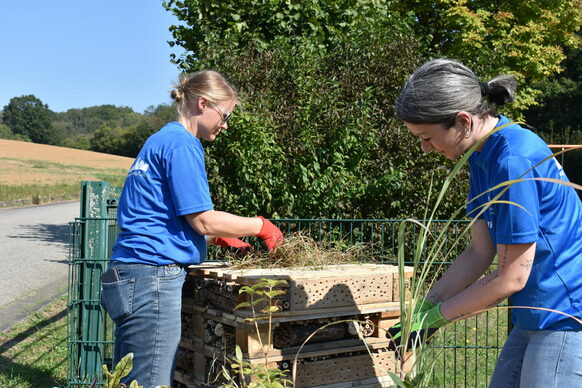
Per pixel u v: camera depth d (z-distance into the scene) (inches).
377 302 118.2
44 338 243.3
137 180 102.7
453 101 72.6
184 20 331.0
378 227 283.9
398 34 306.0
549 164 72.6
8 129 5054.1
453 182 290.0
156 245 101.0
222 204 274.4
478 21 486.3
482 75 329.7
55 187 1505.9
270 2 310.5
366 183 285.0
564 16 579.8
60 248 561.3
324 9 327.9
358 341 117.6
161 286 101.0
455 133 74.5
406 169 295.1
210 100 107.3
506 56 513.0
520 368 82.0
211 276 117.2
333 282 113.3
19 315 285.6
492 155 73.8
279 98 286.5
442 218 289.4
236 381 109.9
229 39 293.3
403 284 79.4
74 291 175.8
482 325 237.9
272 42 299.4
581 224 75.6
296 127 279.6
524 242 70.1
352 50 301.0
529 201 70.2
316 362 113.0
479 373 188.1
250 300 106.7
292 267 123.7
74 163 2534.5
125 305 100.6
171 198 102.5
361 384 116.8
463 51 494.3
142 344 101.1
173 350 103.3
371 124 290.5
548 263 72.7
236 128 265.7
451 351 207.3
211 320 118.4
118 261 102.9
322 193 284.4
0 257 489.1
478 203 83.0
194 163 102.3
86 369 172.7
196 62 303.1
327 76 302.2
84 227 175.5
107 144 4224.9
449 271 89.4
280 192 278.1
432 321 78.6
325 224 282.0
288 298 109.2
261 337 108.9
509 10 549.0
